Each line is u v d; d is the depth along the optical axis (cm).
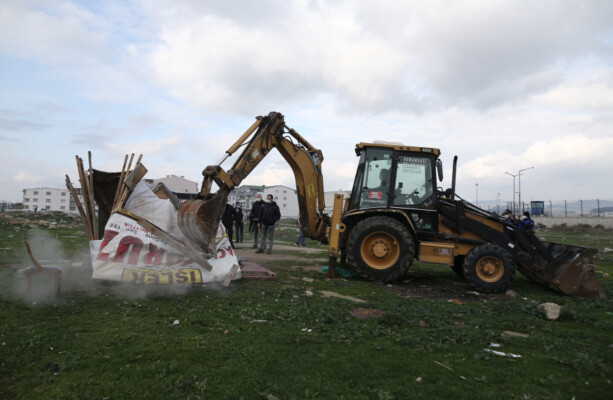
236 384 281
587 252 677
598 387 296
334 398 266
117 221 581
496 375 313
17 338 352
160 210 626
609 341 407
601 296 664
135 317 432
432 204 754
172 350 339
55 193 9069
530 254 724
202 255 612
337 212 755
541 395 281
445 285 759
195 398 261
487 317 498
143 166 633
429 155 777
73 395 259
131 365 308
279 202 8619
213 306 489
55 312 435
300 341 373
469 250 729
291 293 579
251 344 361
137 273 561
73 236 1466
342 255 884
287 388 278
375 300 576
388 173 775
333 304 527
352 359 335
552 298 653
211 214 633
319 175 846
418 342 381
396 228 717
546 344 389
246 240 1694
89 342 352
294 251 1242
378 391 279
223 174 670
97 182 677
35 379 280
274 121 765
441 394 279
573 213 5162
